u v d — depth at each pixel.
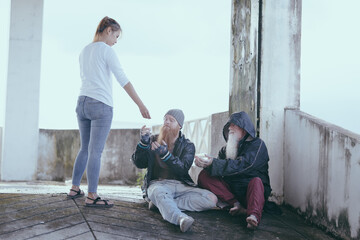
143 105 3.69
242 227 3.48
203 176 3.84
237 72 4.92
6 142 7.96
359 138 3.20
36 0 8.07
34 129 8.07
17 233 2.89
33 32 8.07
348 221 3.25
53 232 2.96
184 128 7.91
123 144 9.16
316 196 3.75
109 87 3.73
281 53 4.47
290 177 4.28
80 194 4.02
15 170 7.98
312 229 3.65
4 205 3.50
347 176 3.28
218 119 5.75
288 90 4.48
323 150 3.66
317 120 3.85
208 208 3.79
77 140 9.05
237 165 3.69
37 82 8.08
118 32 3.87
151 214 3.64
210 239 3.14
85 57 3.75
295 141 4.20
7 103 7.99
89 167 3.66
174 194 3.80
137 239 3.00
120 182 9.07
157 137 4.07
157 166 3.94
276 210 3.94
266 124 4.40
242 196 3.78
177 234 3.19
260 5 4.46
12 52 8.00
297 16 4.54
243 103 4.74
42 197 3.92
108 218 3.39
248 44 4.63
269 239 3.25
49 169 9.02
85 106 3.68
